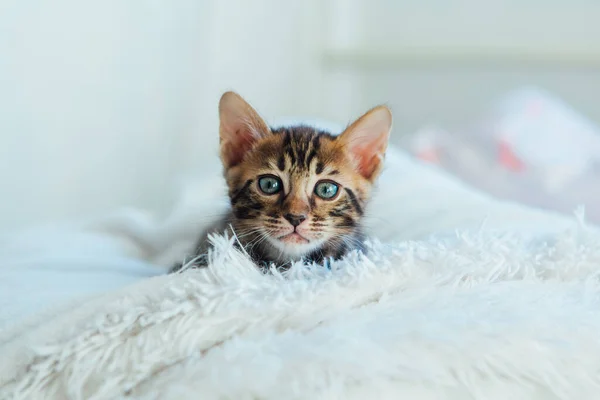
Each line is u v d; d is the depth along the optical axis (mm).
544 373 285
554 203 598
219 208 468
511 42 733
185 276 314
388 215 469
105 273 424
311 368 275
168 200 564
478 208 465
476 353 284
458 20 755
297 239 383
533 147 633
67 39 633
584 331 295
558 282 332
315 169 392
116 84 672
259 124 405
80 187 660
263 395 272
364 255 334
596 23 696
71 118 646
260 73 787
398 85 782
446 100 761
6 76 599
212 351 289
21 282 391
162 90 709
